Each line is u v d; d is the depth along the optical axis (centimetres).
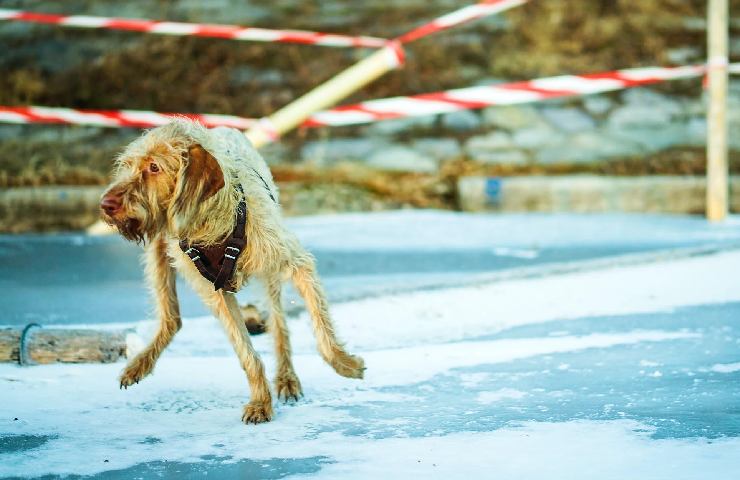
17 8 1831
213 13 1800
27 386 539
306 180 1412
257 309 670
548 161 1442
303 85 1594
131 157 478
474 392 513
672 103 1588
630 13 1777
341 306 757
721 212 1270
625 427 441
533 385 521
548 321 693
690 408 468
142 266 1010
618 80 1277
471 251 1066
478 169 1427
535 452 411
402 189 1407
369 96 1569
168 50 1670
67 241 1173
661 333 638
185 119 506
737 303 728
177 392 530
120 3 1845
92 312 786
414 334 674
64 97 1580
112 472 404
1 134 1498
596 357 579
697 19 1770
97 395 523
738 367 545
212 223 490
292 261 524
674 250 954
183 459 419
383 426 459
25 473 403
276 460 414
